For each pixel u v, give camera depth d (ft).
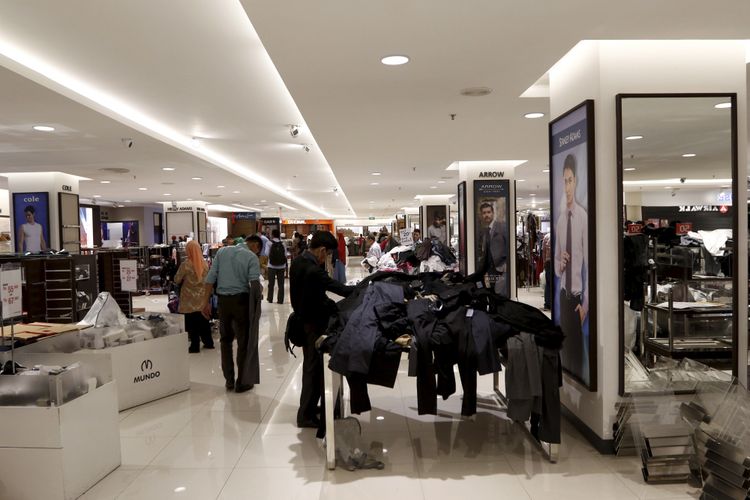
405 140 23.47
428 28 10.64
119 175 36.11
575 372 12.78
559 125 13.52
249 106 20.72
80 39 13.83
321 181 48.67
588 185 11.77
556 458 11.37
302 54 12.12
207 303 17.75
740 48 11.76
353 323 10.87
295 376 18.44
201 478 10.85
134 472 11.15
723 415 10.18
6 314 10.28
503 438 12.75
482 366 10.81
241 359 16.62
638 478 10.65
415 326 10.96
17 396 9.83
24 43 14.11
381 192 53.11
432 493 10.11
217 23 12.87
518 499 9.83
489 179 31.27
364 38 11.14
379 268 23.90
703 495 9.68
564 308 13.43
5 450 9.79
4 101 16.88
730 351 12.10
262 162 35.96
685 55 11.70
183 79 17.22
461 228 32.50
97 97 19.30
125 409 14.99
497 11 9.81
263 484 10.58
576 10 9.78
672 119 11.68
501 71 13.53
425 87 14.98
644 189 13.23
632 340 12.16
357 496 10.05
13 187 33.37
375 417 14.29
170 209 61.26
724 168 11.88
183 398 16.08
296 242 35.45
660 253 12.29
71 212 35.09
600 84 11.59
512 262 31.53
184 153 27.48
